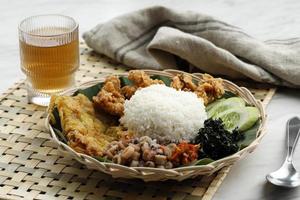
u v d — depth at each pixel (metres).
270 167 0.75
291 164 0.73
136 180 0.72
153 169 0.66
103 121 0.78
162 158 0.67
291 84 0.89
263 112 0.77
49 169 0.74
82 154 0.68
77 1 1.16
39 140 0.78
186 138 0.74
